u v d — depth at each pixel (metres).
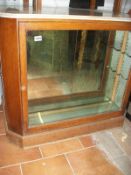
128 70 1.44
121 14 1.39
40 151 1.38
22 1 1.48
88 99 1.70
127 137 1.59
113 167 1.32
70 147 1.44
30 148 1.40
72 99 1.65
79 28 1.12
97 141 1.52
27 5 1.45
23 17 0.96
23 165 1.27
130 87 1.49
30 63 1.18
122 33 1.38
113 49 1.55
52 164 1.30
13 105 1.24
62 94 1.58
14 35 1.00
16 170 1.23
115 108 1.61
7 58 1.09
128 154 1.43
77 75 1.57
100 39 1.41
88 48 1.45
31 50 1.14
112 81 1.66
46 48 1.23
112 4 1.73
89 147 1.46
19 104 1.21
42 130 1.37
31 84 1.29
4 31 1.02
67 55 1.39
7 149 1.37
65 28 1.08
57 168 1.27
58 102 1.58
